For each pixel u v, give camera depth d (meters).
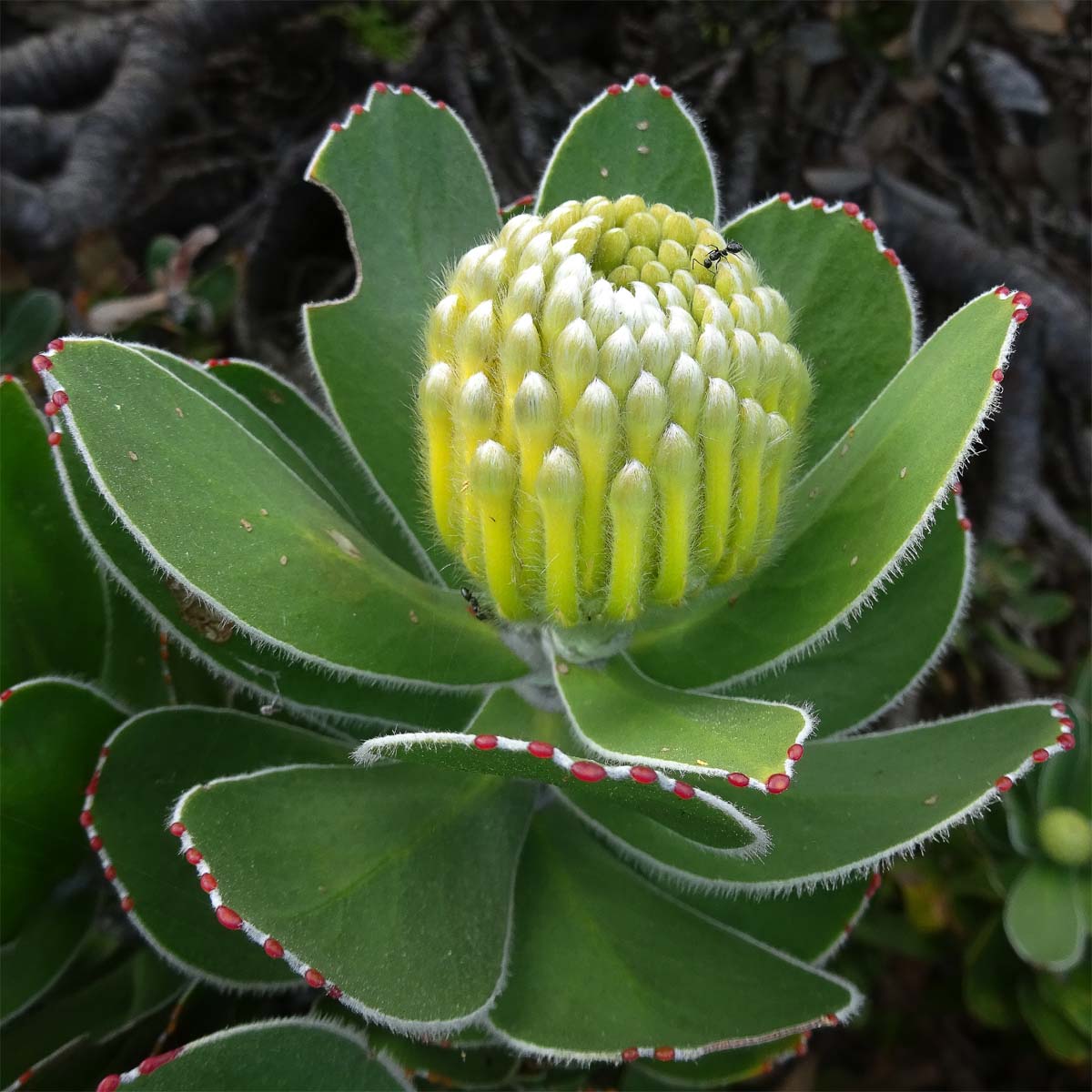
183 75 0.54
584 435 0.41
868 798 0.45
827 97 0.58
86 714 0.45
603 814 0.45
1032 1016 0.50
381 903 0.43
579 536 0.42
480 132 0.55
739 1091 0.52
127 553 0.43
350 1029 0.43
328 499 0.47
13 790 0.44
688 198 0.47
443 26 0.56
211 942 0.44
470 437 0.42
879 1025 0.54
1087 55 0.59
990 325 0.41
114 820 0.44
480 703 0.47
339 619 0.43
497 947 0.44
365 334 0.46
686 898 0.47
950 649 0.55
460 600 0.45
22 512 0.45
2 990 0.45
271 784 0.43
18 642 0.46
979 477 0.58
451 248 0.47
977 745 0.44
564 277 0.42
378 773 0.45
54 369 0.42
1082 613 0.57
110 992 0.47
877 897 0.53
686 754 0.40
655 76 0.58
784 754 0.39
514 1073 0.46
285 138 0.57
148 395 0.43
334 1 0.55
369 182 0.47
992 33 0.59
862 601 0.42
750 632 0.44
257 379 0.47
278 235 0.55
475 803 0.45
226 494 0.43
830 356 0.47
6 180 0.51
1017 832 0.50
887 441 0.43
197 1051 0.42
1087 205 0.59
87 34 0.54
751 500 0.42
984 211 0.59
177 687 0.47
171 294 0.52
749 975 0.45
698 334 0.42
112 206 0.52
